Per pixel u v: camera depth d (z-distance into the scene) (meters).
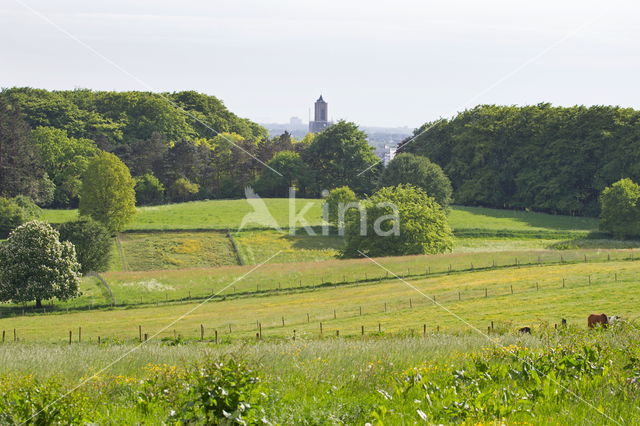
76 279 55.69
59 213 100.50
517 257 64.94
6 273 54.56
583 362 12.23
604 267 57.22
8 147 101.06
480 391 11.30
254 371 10.62
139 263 75.50
